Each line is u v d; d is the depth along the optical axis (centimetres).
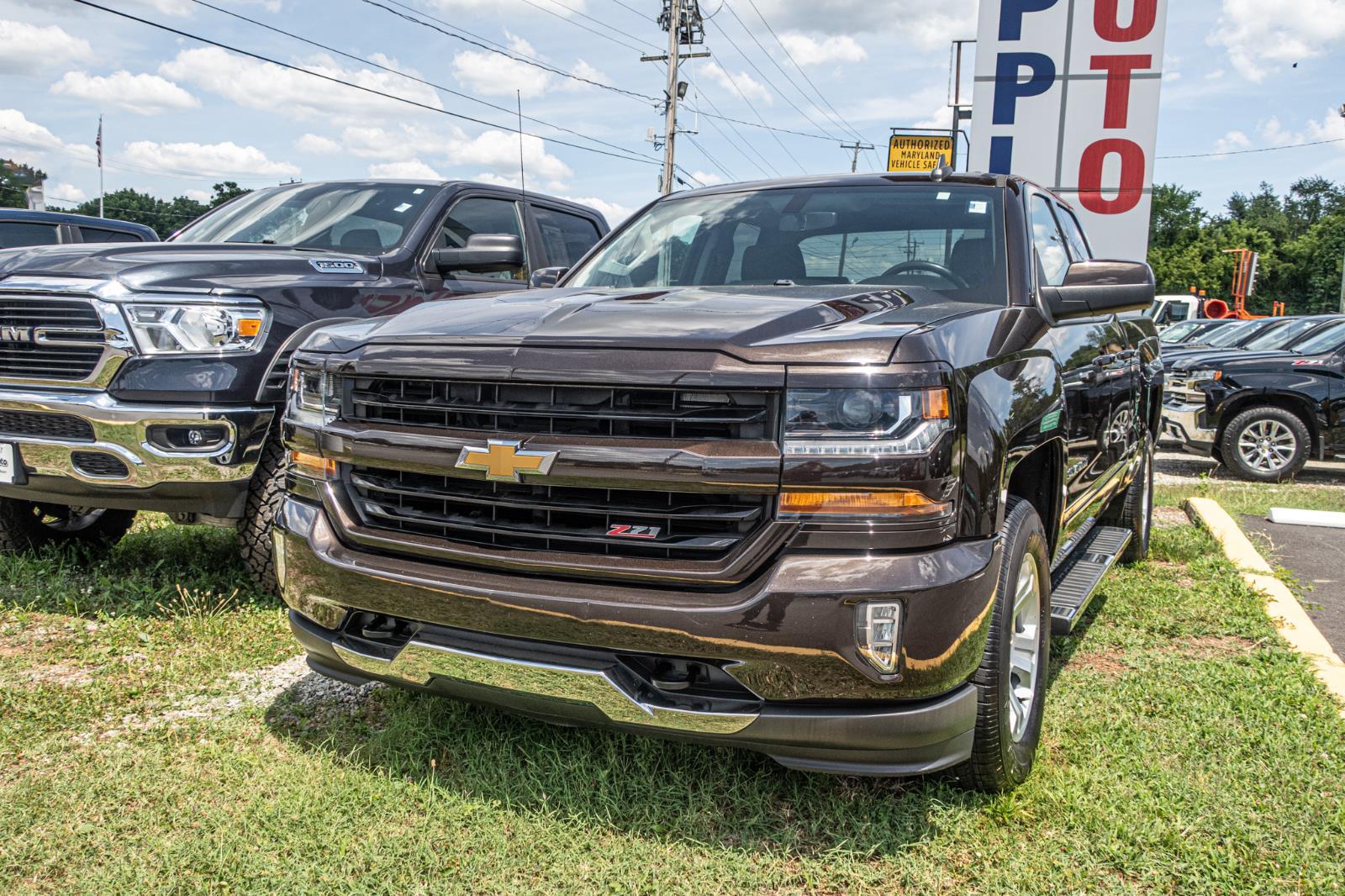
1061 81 926
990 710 264
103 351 420
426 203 582
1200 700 356
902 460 231
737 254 389
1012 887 243
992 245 362
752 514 237
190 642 412
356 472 284
